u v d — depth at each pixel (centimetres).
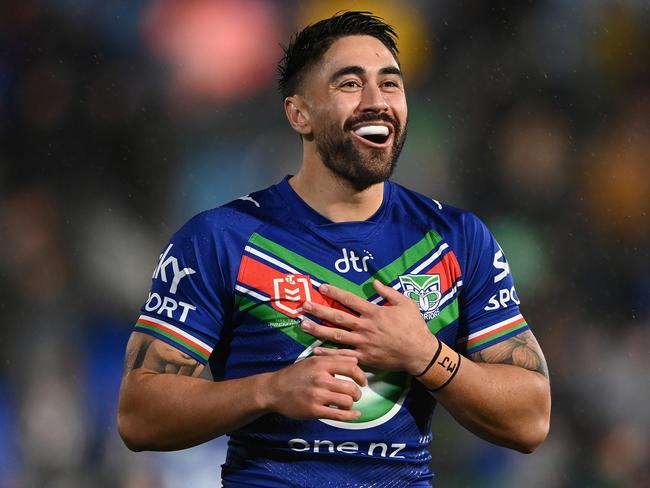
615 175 2738
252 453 843
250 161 2636
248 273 844
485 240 901
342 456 825
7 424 2148
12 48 2600
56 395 2203
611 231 2689
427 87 2748
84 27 2648
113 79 2631
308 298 835
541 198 2689
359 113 843
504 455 2236
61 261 2381
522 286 2600
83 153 2553
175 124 2638
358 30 877
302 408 770
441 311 860
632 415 2427
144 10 2680
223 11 2705
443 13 2783
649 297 2625
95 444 2184
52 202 2475
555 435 2362
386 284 850
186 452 2130
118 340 2338
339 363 777
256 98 2684
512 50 2792
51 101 2572
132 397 838
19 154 2520
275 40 2711
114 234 2477
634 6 2877
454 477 2205
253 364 843
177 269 856
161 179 2588
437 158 2688
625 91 2814
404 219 885
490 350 884
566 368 2500
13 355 2227
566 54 2811
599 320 2592
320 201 874
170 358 840
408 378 839
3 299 2281
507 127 2733
